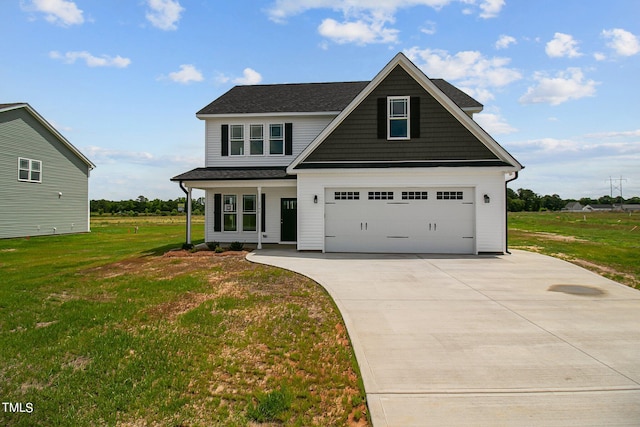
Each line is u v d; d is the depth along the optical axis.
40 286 8.43
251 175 14.68
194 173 15.24
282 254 13.17
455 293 7.75
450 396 3.82
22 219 20.89
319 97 17.39
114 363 4.61
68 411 3.66
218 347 5.08
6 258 13.12
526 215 65.94
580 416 3.50
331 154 13.91
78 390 4.02
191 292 7.83
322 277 9.21
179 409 3.68
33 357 4.79
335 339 5.36
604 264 11.39
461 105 15.40
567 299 7.35
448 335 5.44
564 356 4.76
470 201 13.37
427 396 3.82
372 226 13.70
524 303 7.06
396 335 5.43
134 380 4.24
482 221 13.20
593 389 3.97
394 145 13.73
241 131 16.50
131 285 8.44
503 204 13.11
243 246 15.48
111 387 4.07
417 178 13.40
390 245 13.63
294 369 4.47
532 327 5.78
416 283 8.63
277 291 7.91
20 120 20.66
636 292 7.89
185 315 6.29
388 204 13.66
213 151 16.53
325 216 13.85
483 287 8.27
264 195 16.41
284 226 16.31
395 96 13.74
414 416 3.49
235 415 3.59
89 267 11.05
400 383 4.07
